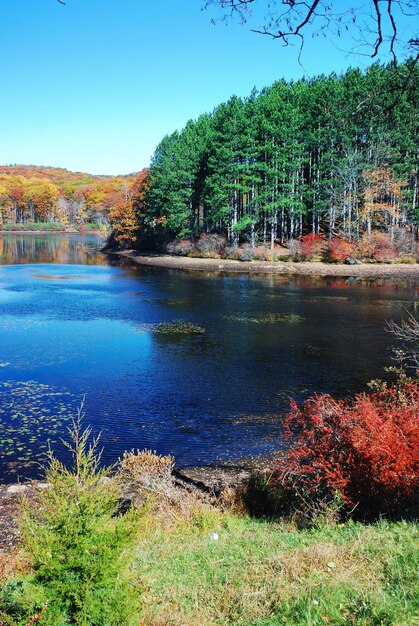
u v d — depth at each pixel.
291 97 55.28
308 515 7.14
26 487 9.28
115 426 12.52
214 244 56.94
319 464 7.11
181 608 4.67
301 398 14.48
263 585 4.98
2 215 141.12
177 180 59.03
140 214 68.88
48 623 3.41
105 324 24.36
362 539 5.77
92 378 16.23
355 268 46.16
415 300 31.31
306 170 60.66
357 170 48.88
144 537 6.74
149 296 33.12
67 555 3.61
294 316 26.39
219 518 7.55
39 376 16.38
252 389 15.29
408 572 4.70
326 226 59.66
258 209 55.16
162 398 14.48
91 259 62.12
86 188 145.50
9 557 6.41
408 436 7.02
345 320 25.36
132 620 3.62
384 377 16.39
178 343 20.80
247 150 52.09
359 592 4.45
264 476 8.94
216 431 12.27
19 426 12.41
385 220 54.09
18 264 55.34
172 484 9.13
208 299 31.91
